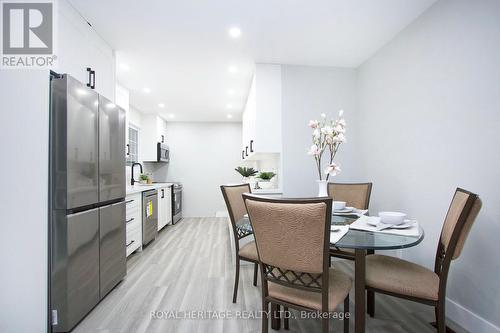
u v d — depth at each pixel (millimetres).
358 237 1220
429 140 1957
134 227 2963
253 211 1133
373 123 2727
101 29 2178
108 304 1844
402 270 1392
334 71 3039
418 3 1900
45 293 1472
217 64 2902
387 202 2490
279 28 2209
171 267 2590
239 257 1886
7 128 1439
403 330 1546
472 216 1117
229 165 5895
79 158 1609
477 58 1562
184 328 1559
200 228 4508
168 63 2846
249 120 3648
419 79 2062
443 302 1169
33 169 1466
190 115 5301
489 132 1491
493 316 1465
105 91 2387
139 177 4383
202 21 2084
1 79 1439
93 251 1764
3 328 1454
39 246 1469
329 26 2191
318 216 996
